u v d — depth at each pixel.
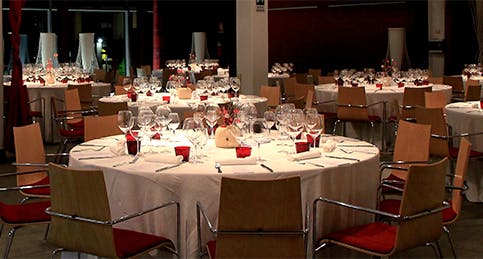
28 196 4.80
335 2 17.42
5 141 8.61
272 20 18.73
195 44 18.08
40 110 9.91
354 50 17.31
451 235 5.33
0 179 7.55
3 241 5.24
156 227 3.74
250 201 3.18
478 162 6.29
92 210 3.39
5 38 14.75
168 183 3.67
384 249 3.50
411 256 4.81
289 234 3.23
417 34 16.28
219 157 4.14
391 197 6.08
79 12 17.80
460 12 16.05
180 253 3.71
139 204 3.77
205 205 3.66
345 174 3.88
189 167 3.83
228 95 8.38
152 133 4.61
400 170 5.04
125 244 3.54
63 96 9.97
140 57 18.86
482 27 15.59
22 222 4.06
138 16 18.64
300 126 4.26
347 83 10.19
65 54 16.41
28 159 4.95
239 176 3.64
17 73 8.69
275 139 4.82
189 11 19.33
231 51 19.62
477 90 8.89
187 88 8.30
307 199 3.75
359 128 9.28
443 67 16.08
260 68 11.85
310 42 18.06
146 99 8.23
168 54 19.28
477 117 6.36
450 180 6.11
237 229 3.22
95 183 3.32
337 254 4.09
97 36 18.11
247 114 4.73
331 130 10.05
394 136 9.11
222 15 19.55
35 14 16.22
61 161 8.55
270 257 3.26
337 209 3.87
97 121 5.59
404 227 3.44
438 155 6.18
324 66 17.92
